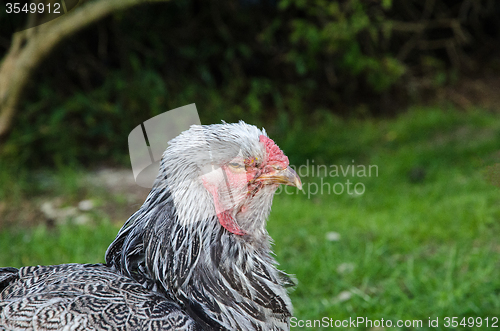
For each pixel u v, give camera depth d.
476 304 1.09
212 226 0.84
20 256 1.20
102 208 1.50
